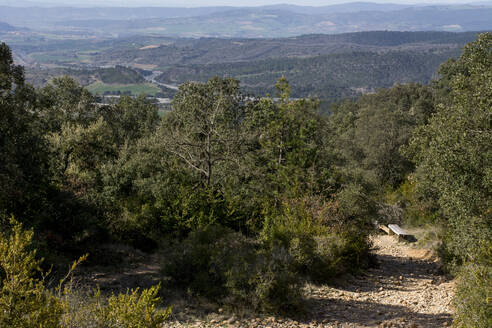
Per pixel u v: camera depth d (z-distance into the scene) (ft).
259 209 48.70
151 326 14.92
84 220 37.78
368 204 42.29
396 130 88.69
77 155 55.72
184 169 57.16
